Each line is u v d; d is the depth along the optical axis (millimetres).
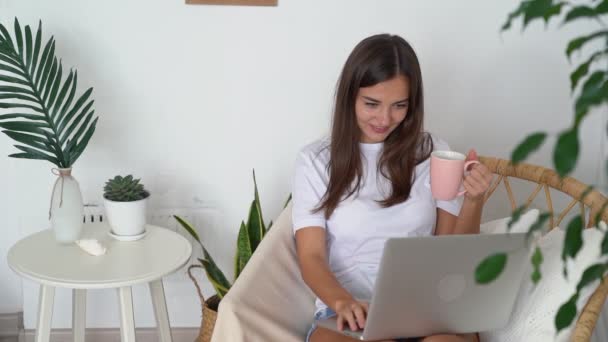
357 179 1614
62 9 2033
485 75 2131
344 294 1443
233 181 2215
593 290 1345
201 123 2158
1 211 2221
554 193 2221
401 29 2086
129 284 1676
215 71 2111
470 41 2100
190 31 2074
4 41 1842
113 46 2074
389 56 1491
